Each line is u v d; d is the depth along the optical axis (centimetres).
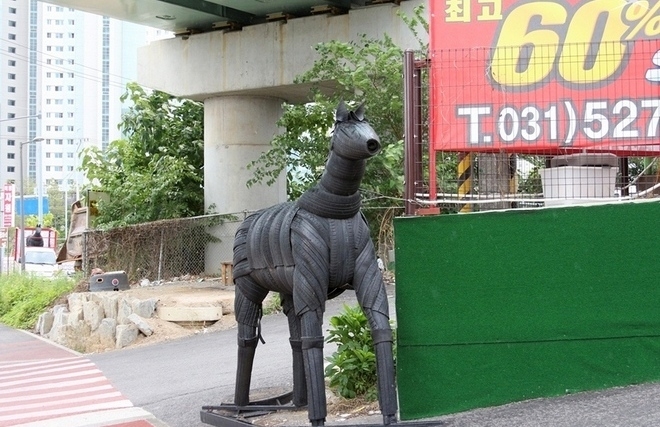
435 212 738
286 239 632
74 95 9819
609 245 681
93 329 1597
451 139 745
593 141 732
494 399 682
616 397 647
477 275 687
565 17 740
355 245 625
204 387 1009
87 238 2081
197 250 2194
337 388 791
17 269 2925
